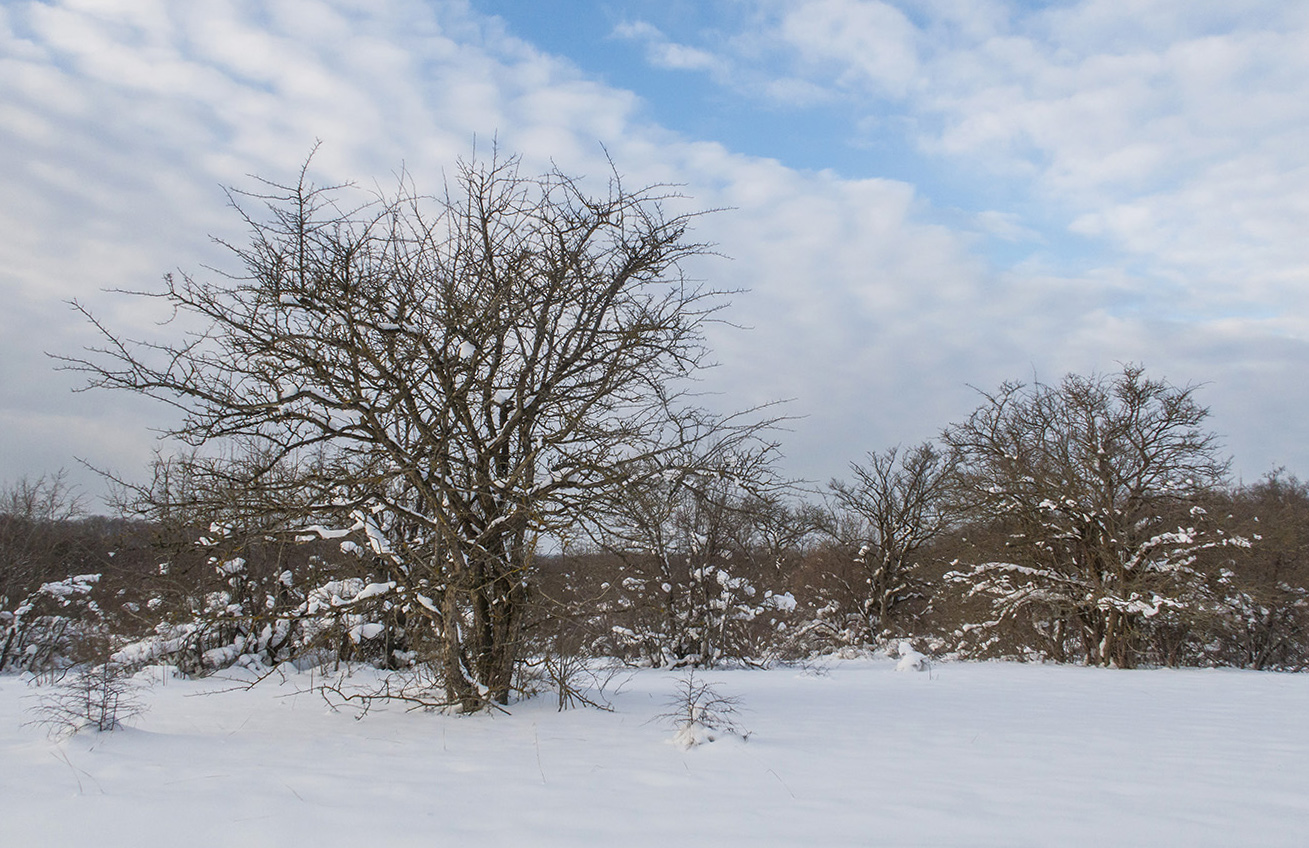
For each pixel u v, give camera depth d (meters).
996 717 10.88
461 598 10.48
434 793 6.00
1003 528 26.81
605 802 5.80
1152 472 24.00
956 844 4.83
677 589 24.72
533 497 10.15
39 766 6.76
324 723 9.59
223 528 9.54
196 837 4.91
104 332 8.77
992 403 27.23
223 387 9.31
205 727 9.34
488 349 10.50
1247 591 23.11
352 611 10.29
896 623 39.38
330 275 9.40
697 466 10.54
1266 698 13.88
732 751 7.76
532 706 10.86
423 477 9.66
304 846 4.77
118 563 18.39
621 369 10.31
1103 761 7.56
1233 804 5.88
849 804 5.79
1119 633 23.81
